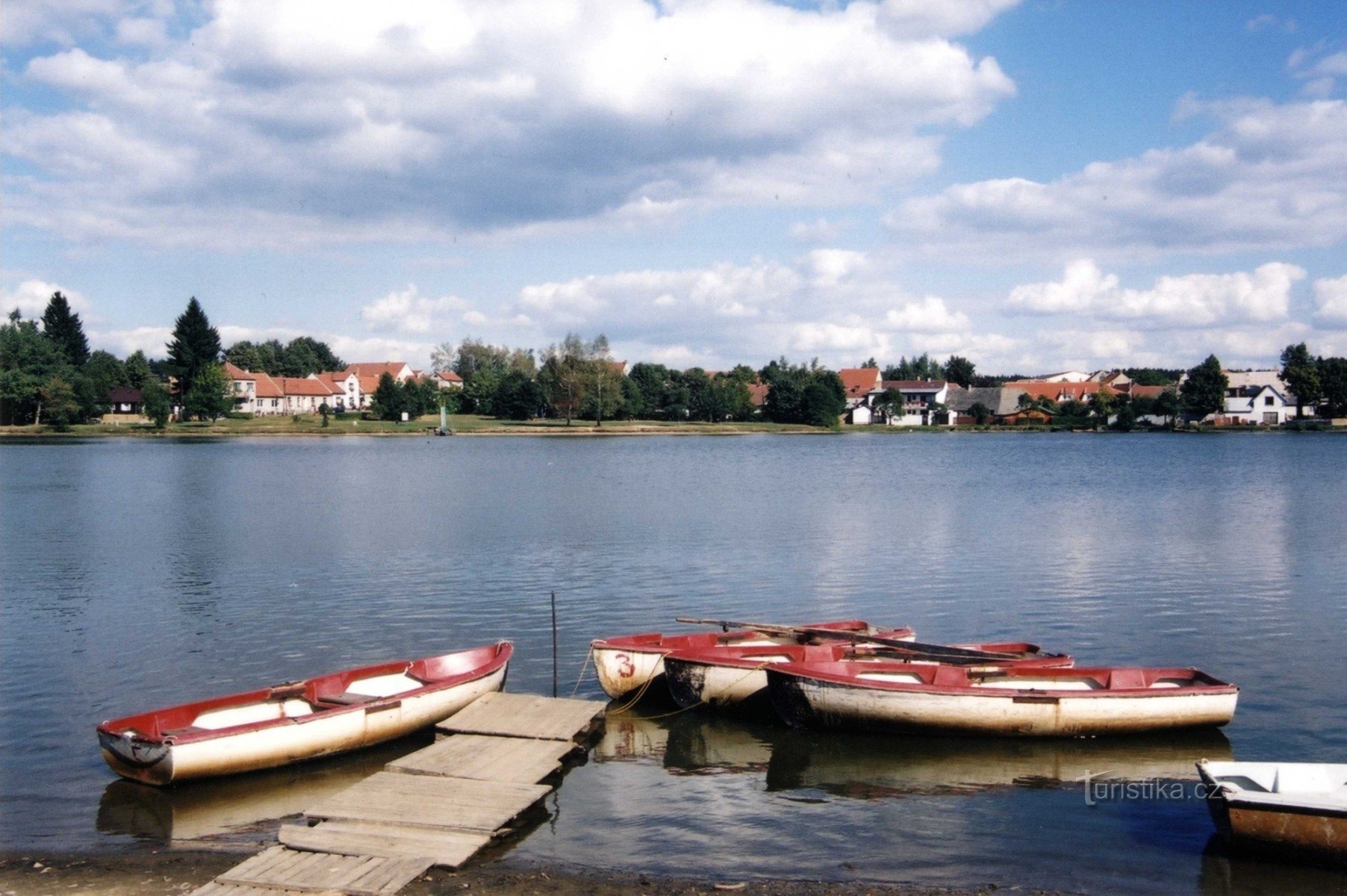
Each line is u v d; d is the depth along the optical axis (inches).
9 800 653.9
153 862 565.6
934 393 7691.9
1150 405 6712.6
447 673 840.9
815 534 1815.9
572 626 1119.0
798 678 775.7
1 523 2006.6
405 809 597.9
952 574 1413.6
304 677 928.3
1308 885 538.6
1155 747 747.4
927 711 751.7
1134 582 1350.9
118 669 952.9
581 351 6584.6
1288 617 1142.3
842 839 600.1
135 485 2842.0
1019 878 550.9
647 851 580.1
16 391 5762.8
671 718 823.7
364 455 4284.0
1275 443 5167.3
